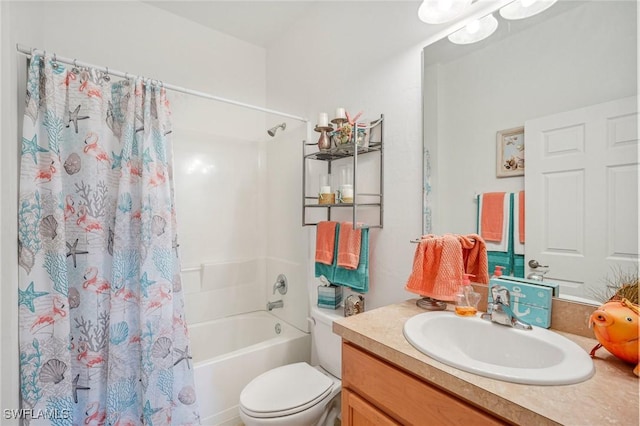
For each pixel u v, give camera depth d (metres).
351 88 1.73
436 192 1.32
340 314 1.66
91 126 1.26
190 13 2.14
